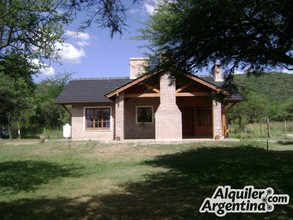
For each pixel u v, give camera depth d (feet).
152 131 80.84
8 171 41.27
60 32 38.45
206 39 27.02
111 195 27.71
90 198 26.86
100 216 21.50
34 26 36.83
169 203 24.36
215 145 61.93
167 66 29.76
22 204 25.26
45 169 42.65
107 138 82.53
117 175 37.42
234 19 24.34
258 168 38.42
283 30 25.22
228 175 34.73
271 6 22.08
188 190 28.53
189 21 25.44
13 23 34.73
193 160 47.60
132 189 29.78
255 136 91.20
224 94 42.24
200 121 81.92
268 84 219.20
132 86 70.49
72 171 40.88
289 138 83.76
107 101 81.82
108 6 15.16
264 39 27.40
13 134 120.98
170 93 69.31
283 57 27.66
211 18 24.58
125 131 81.46
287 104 177.68
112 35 16.08
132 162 48.01
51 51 39.04
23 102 119.24
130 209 23.03
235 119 126.31
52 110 150.51
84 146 66.54
